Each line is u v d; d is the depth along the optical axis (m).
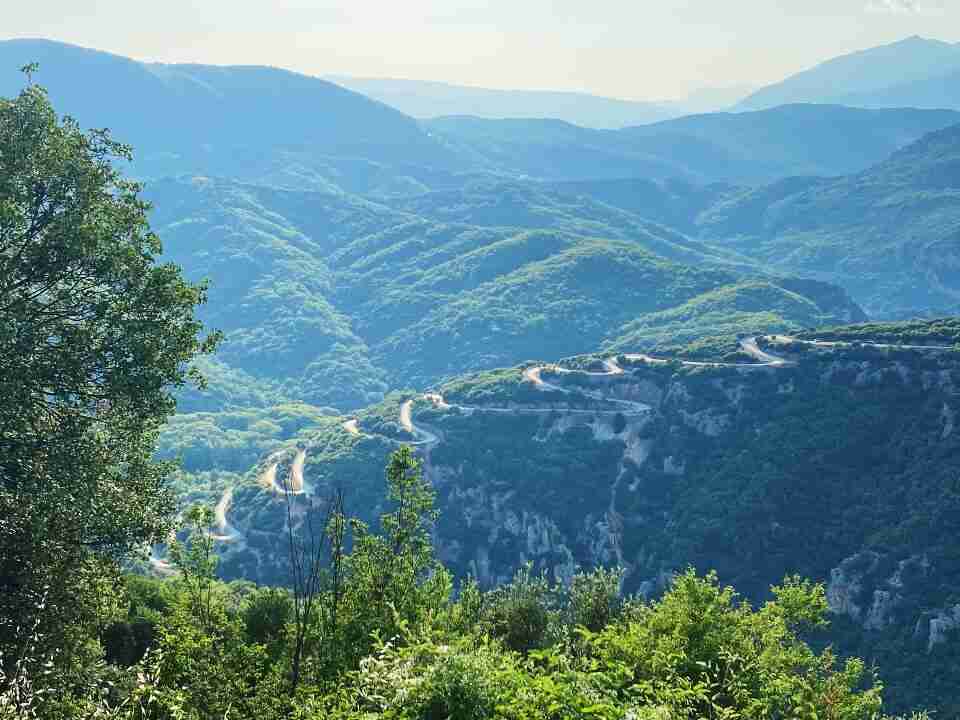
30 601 20.88
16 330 25.17
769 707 16.58
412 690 14.45
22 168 27.28
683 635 18.80
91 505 25.44
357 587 24.81
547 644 25.23
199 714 17.77
